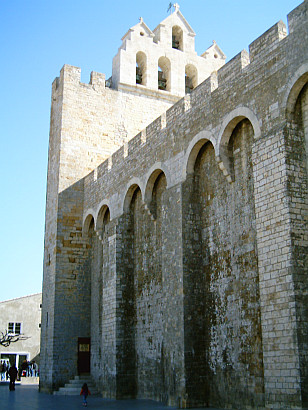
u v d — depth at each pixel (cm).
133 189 2880
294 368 1541
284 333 1597
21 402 2483
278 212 1697
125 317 2762
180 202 2269
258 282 1861
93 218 3406
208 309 2152
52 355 3206
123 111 3775
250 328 1873
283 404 1562
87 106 3666
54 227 3459
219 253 2123
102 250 3269
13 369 3503
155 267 2619
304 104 1747
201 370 2108
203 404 2067
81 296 3375
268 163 1770
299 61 1717
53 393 3103
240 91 2003
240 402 1881
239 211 2022
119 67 3822
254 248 1906
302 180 1709
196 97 2306
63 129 3562
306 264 1639
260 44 1923
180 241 2230
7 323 5891
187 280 2184
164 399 2358
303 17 1727
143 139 2780
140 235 2823
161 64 4109
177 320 2172
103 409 2091
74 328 3309
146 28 3978
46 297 3459
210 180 2244
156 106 3900
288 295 1605
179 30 4153
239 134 2066
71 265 3394
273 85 1825
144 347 2638
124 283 2808
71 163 3538
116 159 3086
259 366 1800
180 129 2402
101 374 2923
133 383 2689
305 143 1731
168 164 2467
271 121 1808
